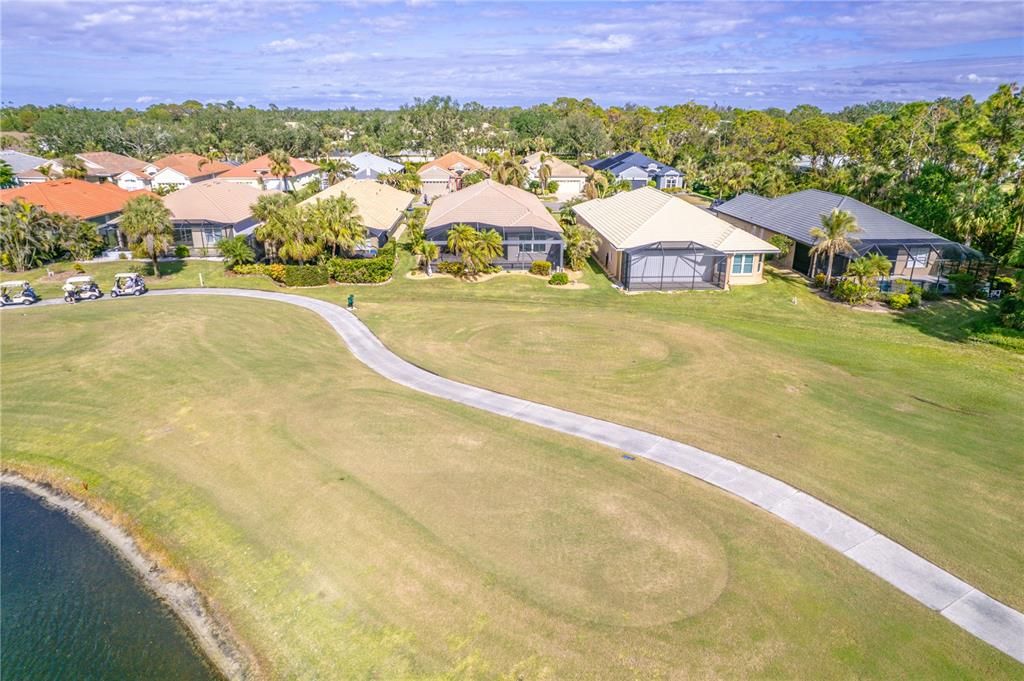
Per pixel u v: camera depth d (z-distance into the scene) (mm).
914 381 31406
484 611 16734
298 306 43906
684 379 31266
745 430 26078
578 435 25641
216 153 121250
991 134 61781
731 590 17203
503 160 85625
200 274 51781
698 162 118688
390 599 17359
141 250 57094
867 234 49500
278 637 16734
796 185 85750
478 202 56625
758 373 32031
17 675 15875
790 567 18062
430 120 158375
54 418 27719
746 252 48625
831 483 22219
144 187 99562
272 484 22609
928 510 20719
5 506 22719
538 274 52969
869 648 15352
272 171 91188
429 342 36781
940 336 38281
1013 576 17719
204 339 36688
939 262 50000
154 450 25141
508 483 22297
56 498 23141
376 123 166750
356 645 16172
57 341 36125
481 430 25984
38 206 53844
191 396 29375
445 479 22547
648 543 19156
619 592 17203
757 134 136250
